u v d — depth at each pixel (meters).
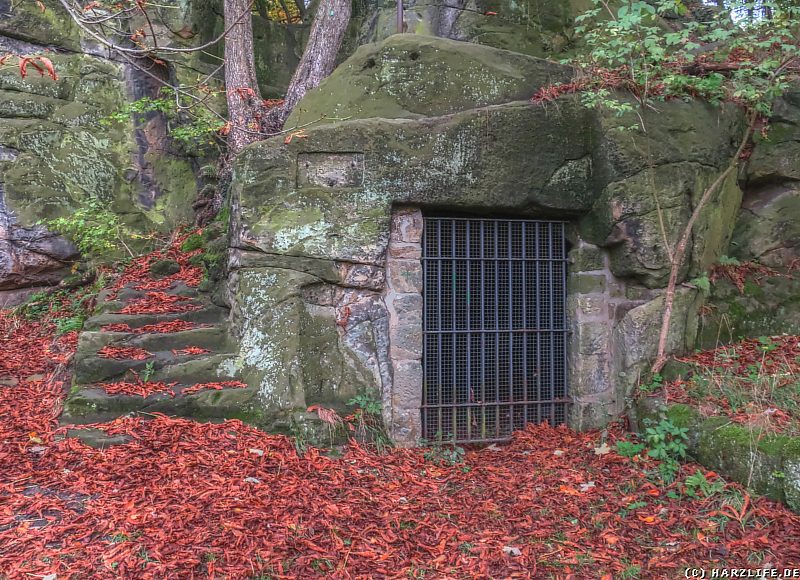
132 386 4.29
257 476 3.57
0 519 2.99
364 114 4.84
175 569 2.69
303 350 4.49
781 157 5.22
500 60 4.98
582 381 4.91
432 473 4.06
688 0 6.49
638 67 4.74
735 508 3.40
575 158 4.84
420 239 4.78
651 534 3.27
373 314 4.67
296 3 9.77
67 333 5.95
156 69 7.60
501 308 5.00
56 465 3.55
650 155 4.65
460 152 4.67
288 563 2.83
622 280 4.98
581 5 6.08
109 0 6.86
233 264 4.78
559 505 3.59
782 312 5.11
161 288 5.70
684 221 4.73
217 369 4.46
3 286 6.82
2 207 6.64
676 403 4.25
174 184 7.66
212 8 7.88
